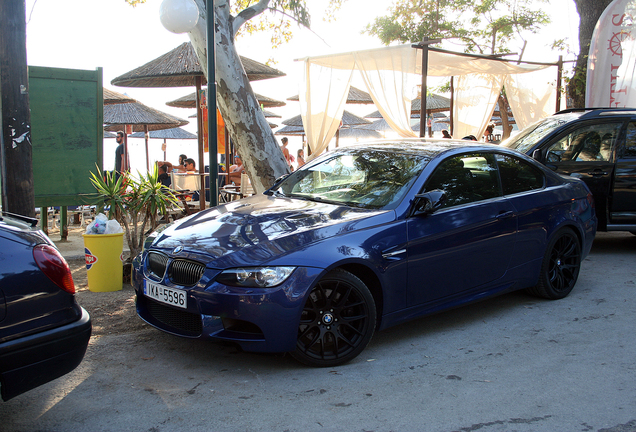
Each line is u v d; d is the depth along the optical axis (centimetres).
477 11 2384
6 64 513
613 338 432
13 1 510
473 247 442
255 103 854
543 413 310
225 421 299
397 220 403
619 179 702
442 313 504
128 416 305
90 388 341
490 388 343
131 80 1058
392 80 973
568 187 548
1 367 257
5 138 520
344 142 2444
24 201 530
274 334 342
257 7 868
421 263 408
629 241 848
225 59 824
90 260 552
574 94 1302
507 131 2409
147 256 402
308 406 317
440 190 412
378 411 311
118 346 412
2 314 260
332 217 400
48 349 272
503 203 474
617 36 1049
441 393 335
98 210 586
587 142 735
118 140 1405
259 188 870
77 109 766
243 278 340
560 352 404
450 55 1120
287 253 352
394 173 449
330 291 367
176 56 1027
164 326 379
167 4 577
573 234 540
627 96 1053
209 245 370
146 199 573
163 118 1748
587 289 579
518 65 1321
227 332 345
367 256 376
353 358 384
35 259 275
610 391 338
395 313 399
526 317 488
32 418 303
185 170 1331
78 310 293
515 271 486
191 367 374
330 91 1037
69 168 768
